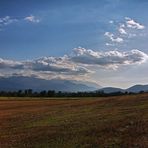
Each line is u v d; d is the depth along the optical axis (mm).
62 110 55312
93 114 42688
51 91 184875
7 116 54500
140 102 52062
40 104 87562
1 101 113188
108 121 33562
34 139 29328
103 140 25016
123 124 30016
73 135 28406
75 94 180500
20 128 37875
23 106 82188
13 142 29391
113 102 59500
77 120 37969
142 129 26578
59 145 25500
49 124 37812
